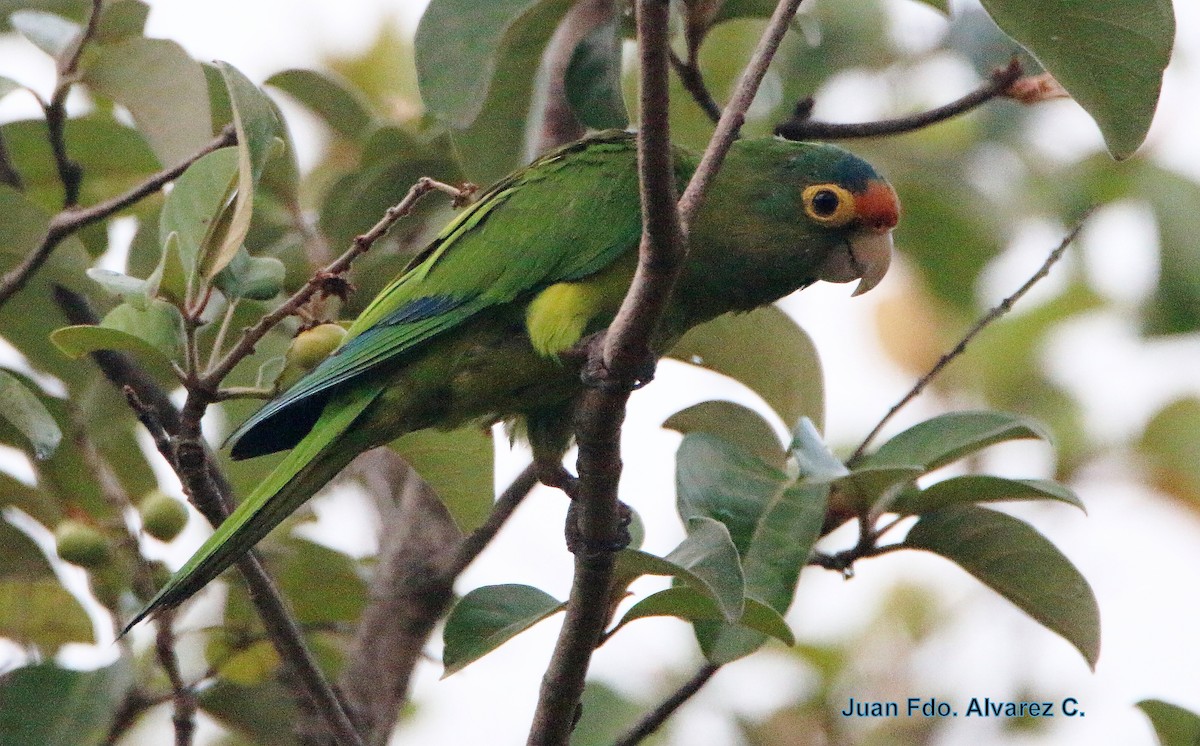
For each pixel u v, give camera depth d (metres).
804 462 8.23
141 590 8.90
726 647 7.80
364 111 11.41
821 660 12.77
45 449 8.05
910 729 12.28
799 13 9.77
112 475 9.99
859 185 9.08
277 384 7.73
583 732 11.62
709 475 8.23
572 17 11.20
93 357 9.52
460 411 8.94
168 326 7.42
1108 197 14.33
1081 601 8.25
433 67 9.01
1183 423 13.55
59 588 9.95
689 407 9.07
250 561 7.78
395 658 10.26
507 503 10.23
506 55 9.59
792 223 9.06
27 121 10.40
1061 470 13.73
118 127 10.51
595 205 8.76
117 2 9.83
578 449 6.88
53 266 9.27
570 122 11.34
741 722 12.18
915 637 12.92
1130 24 7.16
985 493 8.05
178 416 9.64
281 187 10.76
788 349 9.75
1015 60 9.40
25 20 9.48
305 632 10.32
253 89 7.37
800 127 9.73
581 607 6.91
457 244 8.89
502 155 10.09
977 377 14.81
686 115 12.03
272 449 8.84
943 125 14.67
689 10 8.88
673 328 9.20
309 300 7.45
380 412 8.72
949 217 14.18
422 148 10.90
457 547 10.52
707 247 9.02
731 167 9.16
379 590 10.51
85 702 9.11
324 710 7.91
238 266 7.57
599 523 6.84
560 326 8.59
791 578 7.79
